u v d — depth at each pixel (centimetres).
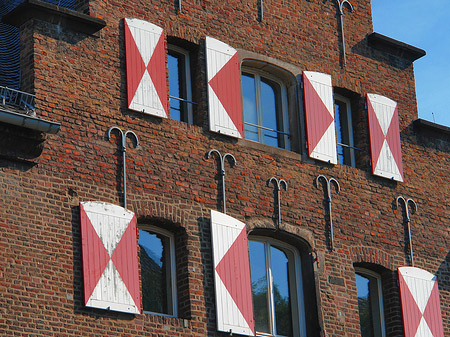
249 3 3862
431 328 3944
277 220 3672
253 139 3797
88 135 3325
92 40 3428
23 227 3105
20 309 3028
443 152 4259
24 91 3275
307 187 3794
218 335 3406
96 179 3297
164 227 3444
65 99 3309
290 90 3916
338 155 4012
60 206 3194
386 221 3975
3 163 3130
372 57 4166
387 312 3906
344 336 3709
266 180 3691
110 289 3200
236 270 3494
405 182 4091
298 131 3859
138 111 3447
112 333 3183
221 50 3716
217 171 3578
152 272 3403
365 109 4066
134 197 3359
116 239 3259
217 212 3506
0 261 3036
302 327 3694
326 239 3781
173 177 3466
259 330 3600
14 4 3691
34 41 3300
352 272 3809
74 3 3525
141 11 3581
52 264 3125
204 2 3747
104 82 3416
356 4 4191
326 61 4016
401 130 4159
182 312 3381
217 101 3647
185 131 3547
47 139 3231
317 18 4041
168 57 3678
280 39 3906
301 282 3734
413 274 3959
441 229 4138
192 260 3419
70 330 3103
